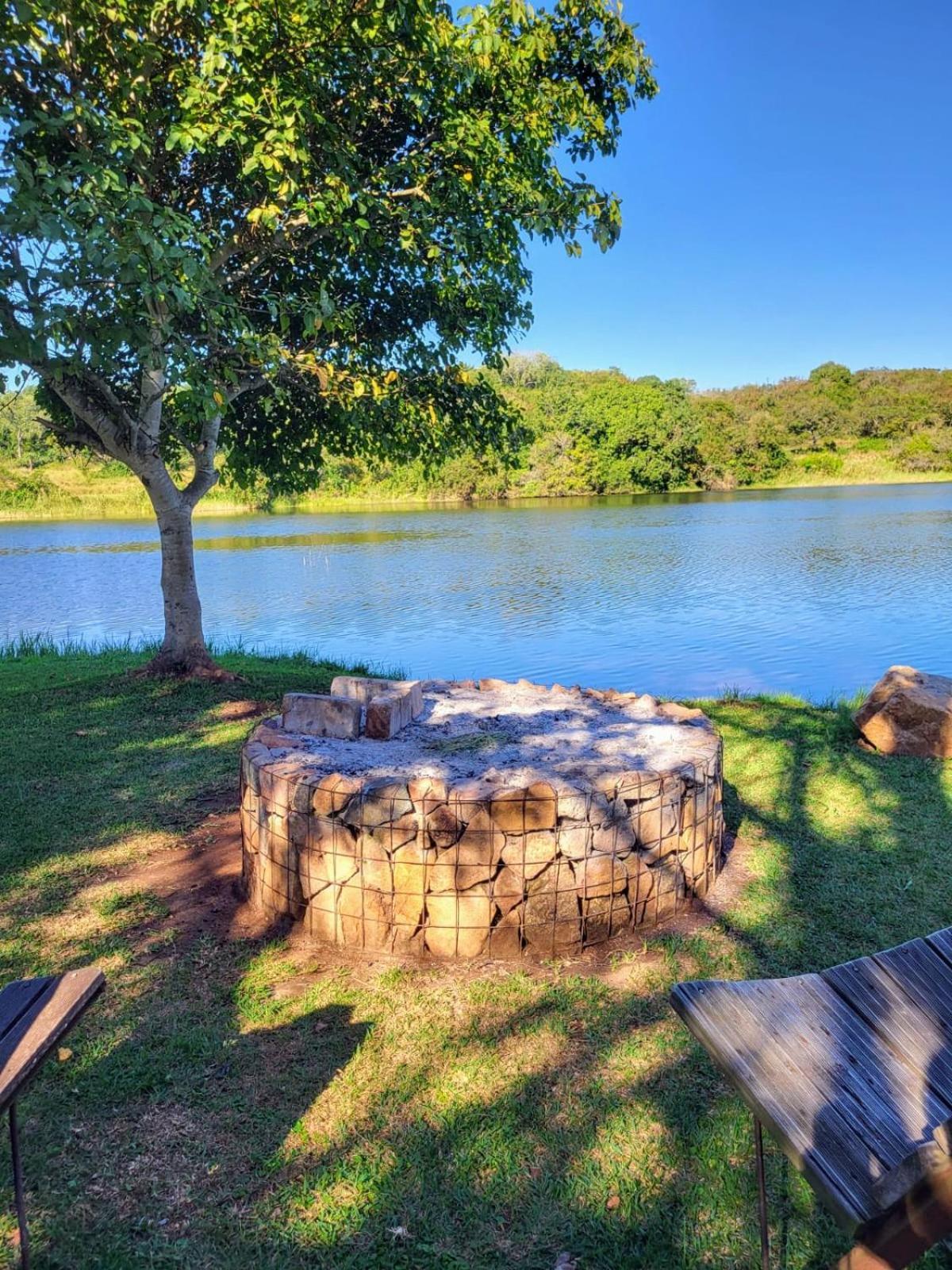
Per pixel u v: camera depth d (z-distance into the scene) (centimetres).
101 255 575
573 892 367
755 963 362
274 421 1016
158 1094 287
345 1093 286
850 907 413
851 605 1652
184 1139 267
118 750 680
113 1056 306
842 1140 177
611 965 362
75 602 1925
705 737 474
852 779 600
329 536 3434
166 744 699
